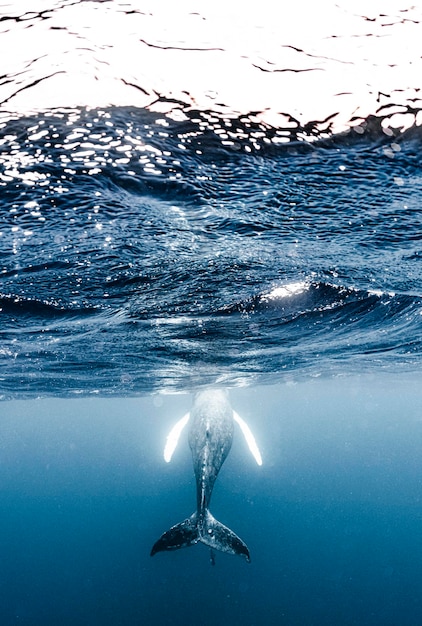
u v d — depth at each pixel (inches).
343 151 221.8
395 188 239.5
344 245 287.9
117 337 416.5
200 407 445.4
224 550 364.5
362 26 182.5
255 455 406.6
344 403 1350.9
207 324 386.6
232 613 703.1
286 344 472.4
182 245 275.4
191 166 224.7
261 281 317.1
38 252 272.5
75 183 227.5
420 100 203.3
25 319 358.6
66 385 681.0
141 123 208.4
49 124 204.7
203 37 185.9
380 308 373.7
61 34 181.3
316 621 687.1
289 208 251.8
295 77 199.0
